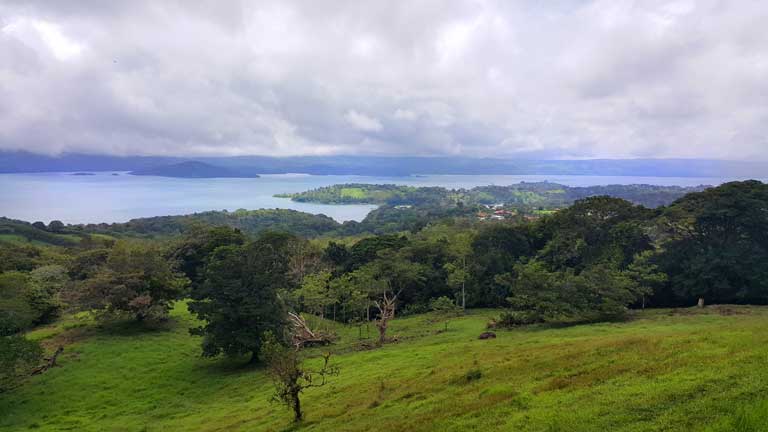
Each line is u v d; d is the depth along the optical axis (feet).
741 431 35.27
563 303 141.90
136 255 177.99
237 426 78.28
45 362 131.54
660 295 174.81
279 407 84.99
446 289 223.92
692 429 37.55
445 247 244.22
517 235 230.68
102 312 170.50
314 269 252.21
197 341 158.61
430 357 104.47
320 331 159.12
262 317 135.03
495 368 74.02
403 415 60.44
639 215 198.70
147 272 174.50
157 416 97.40
